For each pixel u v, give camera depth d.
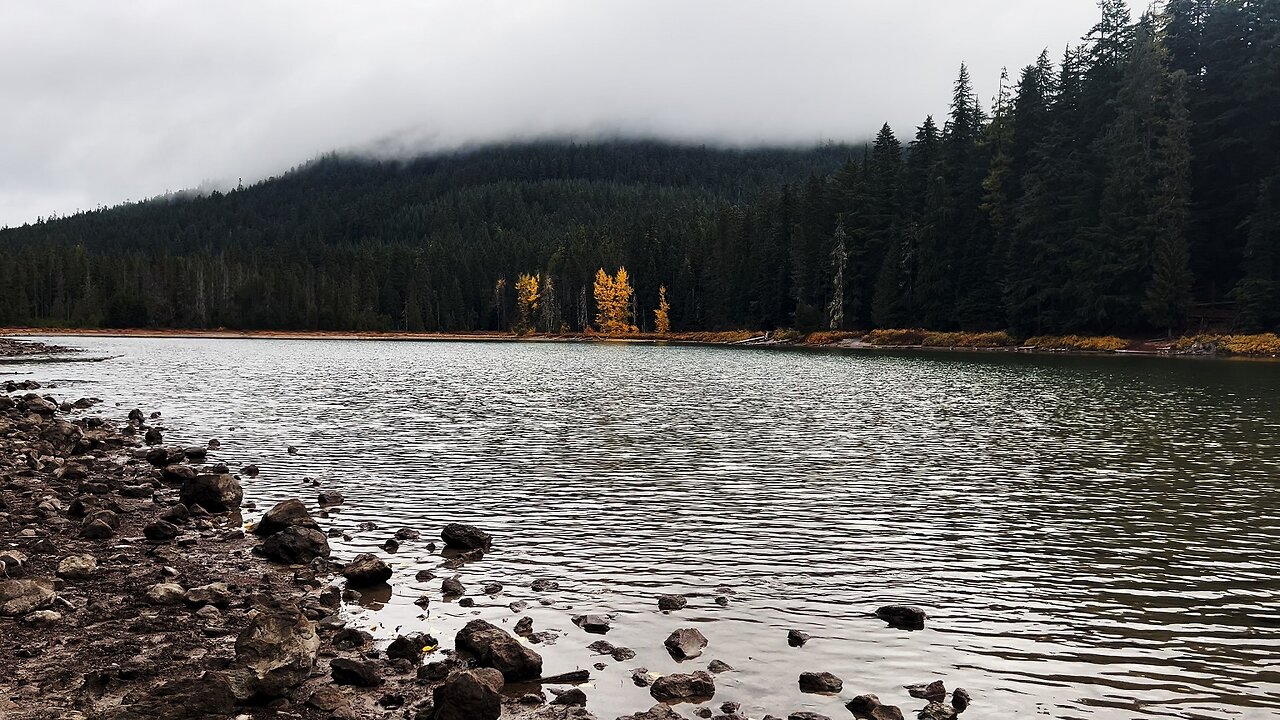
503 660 8.59
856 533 14.53
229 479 16.94
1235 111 73.75
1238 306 70.25
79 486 17.91
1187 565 12.73
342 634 9.52
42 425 26.56
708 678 8.34
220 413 32.66
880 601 11.08
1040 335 83.06
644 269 157.75
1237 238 75.38
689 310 145.75
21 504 16.03
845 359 72.12
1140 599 11.20
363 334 166.00
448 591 11.30
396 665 8.80
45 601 10.28
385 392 42.41
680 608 10.72
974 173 92.25
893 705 8.04
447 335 165.75
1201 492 17.92
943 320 92.50
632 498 17.28
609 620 10.25
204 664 8.52
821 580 11.95
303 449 23.64
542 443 24.80
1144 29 78.81
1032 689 8.46
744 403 36.59
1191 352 67.38
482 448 23.83
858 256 104.75
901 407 34.69
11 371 56.91
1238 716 7.88
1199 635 9.93
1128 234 74.12
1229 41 77.31
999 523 15.25
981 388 43.06
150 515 15.77
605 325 153.50
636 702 8.06
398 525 15.06
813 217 110.94
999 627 10.16
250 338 148.25
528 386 46.28
